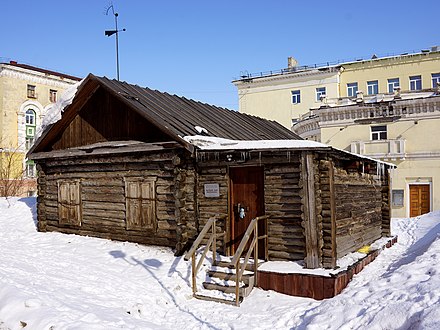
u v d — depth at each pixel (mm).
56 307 6555
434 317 5301
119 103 12164
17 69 36750
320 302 7805
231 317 7395
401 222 19047
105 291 8117
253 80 39844
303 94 37750
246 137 12367
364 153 27375
